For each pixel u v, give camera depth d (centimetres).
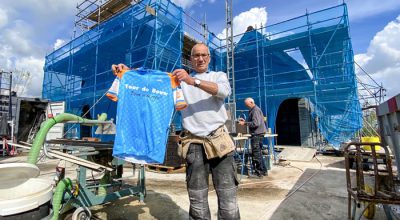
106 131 396
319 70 1134
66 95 1493
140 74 231
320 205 375
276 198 416
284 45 1222
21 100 1195
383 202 251
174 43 1107
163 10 1044
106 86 1299
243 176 593
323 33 1095
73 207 324
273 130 1155
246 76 1371
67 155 279
